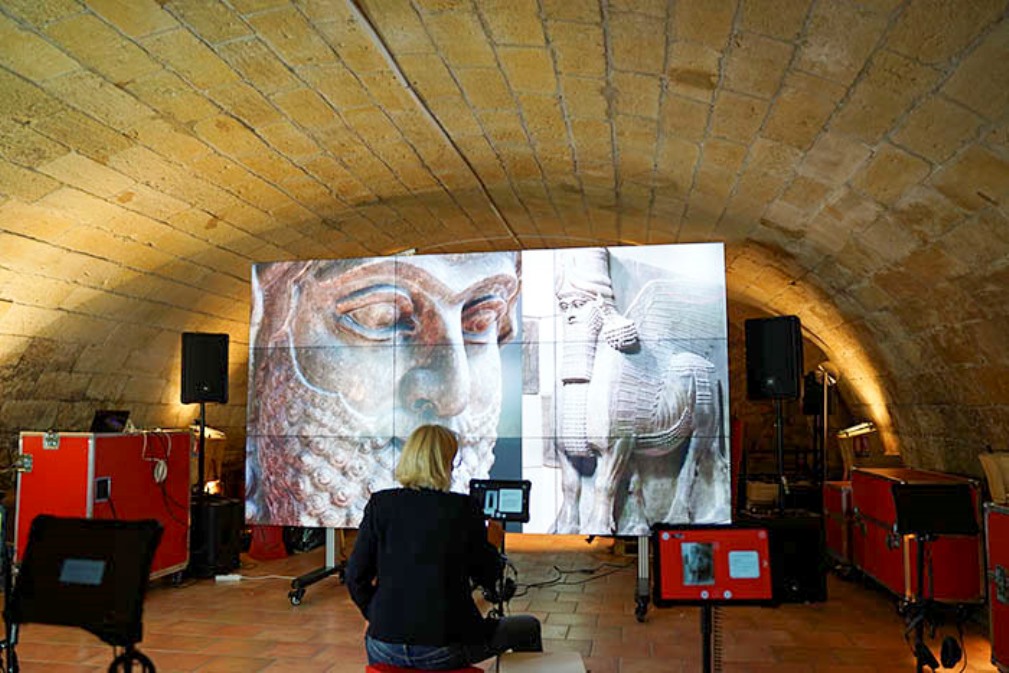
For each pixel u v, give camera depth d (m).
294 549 7.81
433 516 2.82
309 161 5.61
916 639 4.09
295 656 4.60
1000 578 4.18
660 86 4.16
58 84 4.09
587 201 6.77
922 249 4.81
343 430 6.03
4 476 6.25
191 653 4.66
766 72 3.71
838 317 7.36
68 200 5.22
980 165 3.67
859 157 4.24
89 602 2.60
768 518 5.84
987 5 2.74
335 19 3.72
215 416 9.29
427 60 4.12
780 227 6.07
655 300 5.64
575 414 5.67
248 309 8.62
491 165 5.88
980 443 5.86
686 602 3.00
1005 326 4.72
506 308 5.84
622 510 5.54
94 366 7.03
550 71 4.18
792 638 4.92
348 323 6.09
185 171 5.39
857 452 8.43
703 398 5.53
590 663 4.45
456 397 5.87
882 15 3.01
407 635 2.72
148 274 6.68
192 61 4.07
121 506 5.83
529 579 6.62
